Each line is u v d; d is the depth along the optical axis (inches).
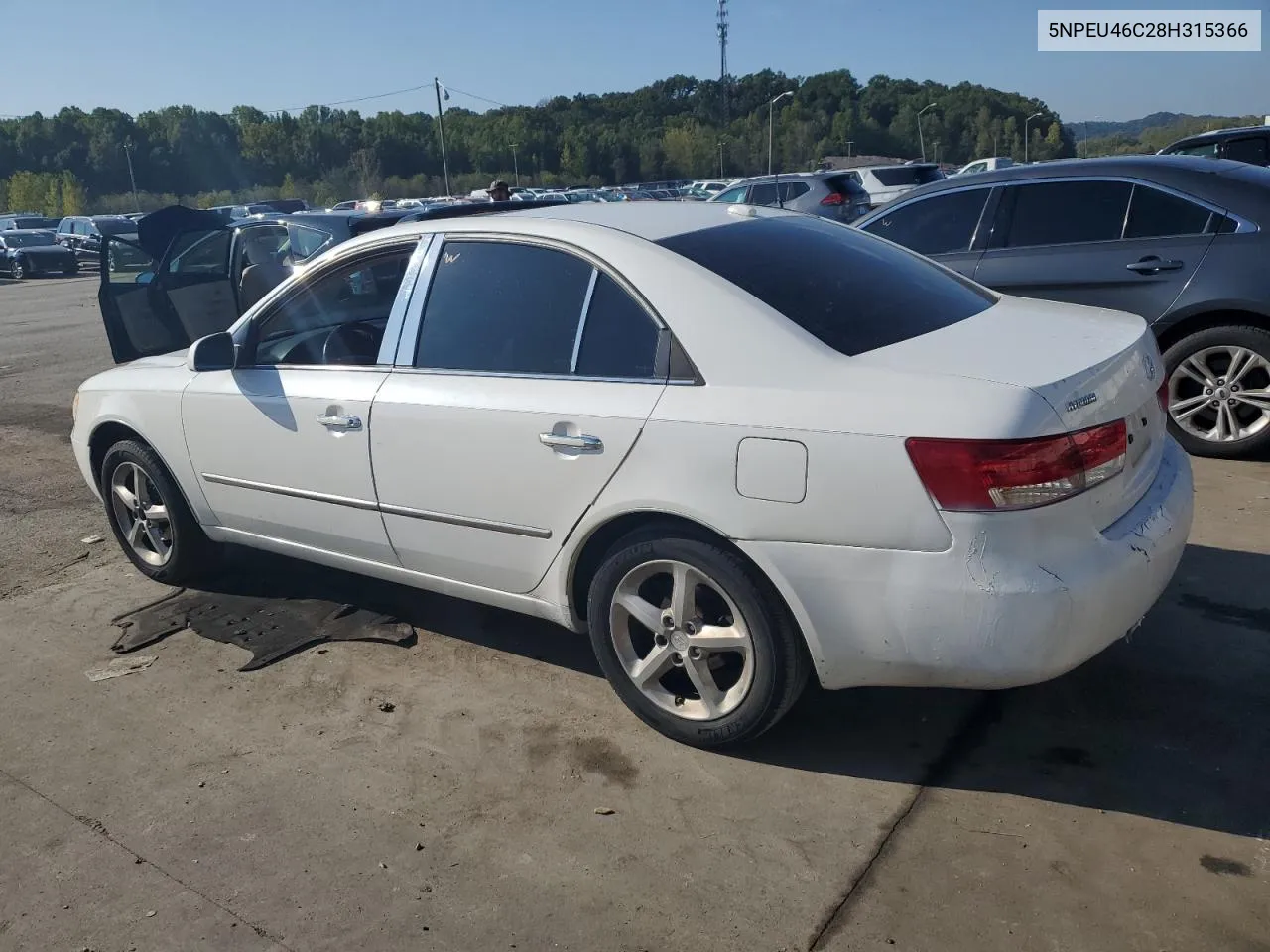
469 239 141.5
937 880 103.3
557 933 100.0
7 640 170.7
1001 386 103.7
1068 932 95.5
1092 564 104.7
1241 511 190.9
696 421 115.3
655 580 127.3
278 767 130.3
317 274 158.2
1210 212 218.4
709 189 1467.8
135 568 198.8
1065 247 235.3
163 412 173.3
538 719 137.5
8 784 129.9
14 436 317.7
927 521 103.6
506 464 131.2
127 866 113.3
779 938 97.3
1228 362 219.1
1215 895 98.7
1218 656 140.1
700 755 127.3
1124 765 119.4
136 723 142.7
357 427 145.8
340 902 105.8
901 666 109.7
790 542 110.9
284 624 170.4
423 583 150.4
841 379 110.0
